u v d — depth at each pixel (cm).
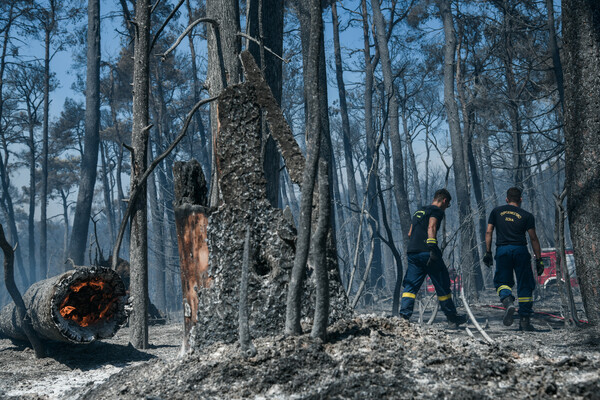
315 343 285
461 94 2258
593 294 532
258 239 334
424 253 610
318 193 315
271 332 316
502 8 1939
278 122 349
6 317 577
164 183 2866
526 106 1995
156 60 2825
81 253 2058
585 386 220
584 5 546
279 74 761
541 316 710
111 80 3108
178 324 1003
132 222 612
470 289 1249
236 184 339
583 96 542
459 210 1625
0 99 2705
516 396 219
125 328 828
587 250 534
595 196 530
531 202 2475
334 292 338
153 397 254
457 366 253
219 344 313
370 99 2462
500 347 288
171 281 2744
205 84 675
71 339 488
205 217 342
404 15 2539
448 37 1994
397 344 288
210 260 332
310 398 232
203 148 2758
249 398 244
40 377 441
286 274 328
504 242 612
